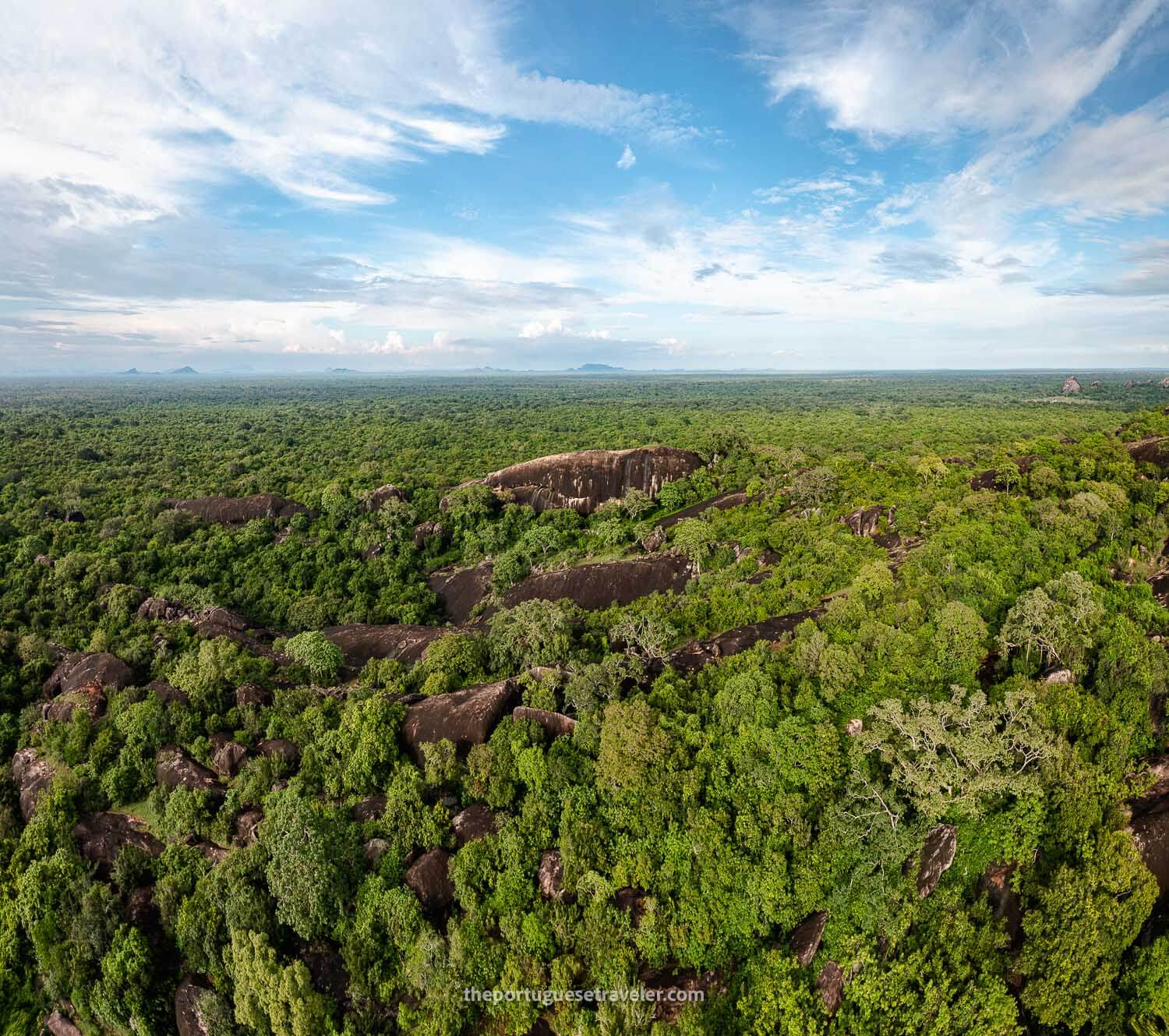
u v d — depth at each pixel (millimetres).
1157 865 28438
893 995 26078
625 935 30312
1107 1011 25391
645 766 33719
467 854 32688
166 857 36094
